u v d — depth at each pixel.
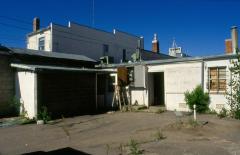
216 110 15.38
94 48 28.11
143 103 18.94
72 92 17.05
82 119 14.85
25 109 15.25
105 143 9.22
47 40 24.45
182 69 16.89
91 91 18.47
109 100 20.64
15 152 8.55
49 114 15.20
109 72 19.14
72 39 25.72
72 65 19.88
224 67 15.18
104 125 13.04
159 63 18.05
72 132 11.57
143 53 26.81
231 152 7.67
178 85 17.08
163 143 8.79
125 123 13.32
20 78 15.63
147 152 7.80
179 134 10.02
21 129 12.32
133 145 8.17
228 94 14.60
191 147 8.23
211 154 7.52
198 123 11.48
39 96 14.83
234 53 15.11
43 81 15.16
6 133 11.50
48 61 18.16
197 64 16.20
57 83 16.05
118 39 31.28
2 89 15.46
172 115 15.25
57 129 12.24
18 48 17.48
